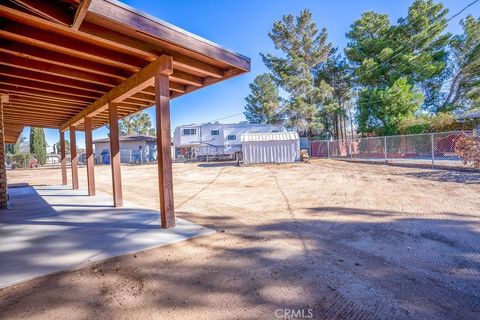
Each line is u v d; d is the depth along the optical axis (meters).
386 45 19.44
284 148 17.16
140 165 22.41
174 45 3.24
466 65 17.80
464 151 8.53
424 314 1.72
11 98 5.50
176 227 3.74
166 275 2.31
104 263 2.57
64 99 5.51
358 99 20.42
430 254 2.71
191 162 23.50
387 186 7.13
